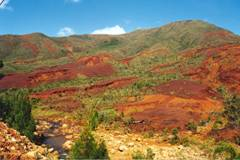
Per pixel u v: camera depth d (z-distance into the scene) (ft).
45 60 398.83
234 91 205.05
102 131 136.26
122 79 255.29
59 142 116.78
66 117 175.94
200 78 236.63
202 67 249.34
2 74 289.74
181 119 148.15
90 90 239.71
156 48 411.54
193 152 102.89
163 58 339.77
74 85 261.65
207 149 106.11
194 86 205.87
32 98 220.23
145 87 220.23
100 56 361.51
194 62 274.57
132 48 490.49
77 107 197.36
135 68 310.65
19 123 106.32
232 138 118.52
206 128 135.23
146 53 387.34
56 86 263.29
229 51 264.11
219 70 235.61
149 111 163.63
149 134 130.31
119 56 441.68
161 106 171.32
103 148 71.20
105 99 205.87
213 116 152.76
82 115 177.17
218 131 127.44
